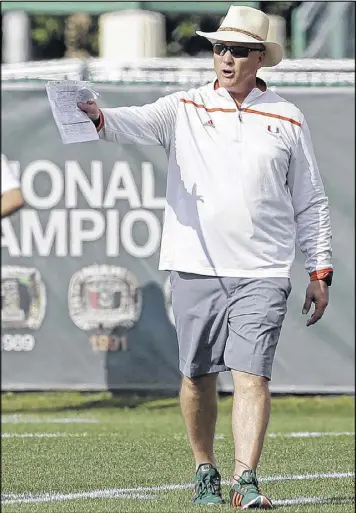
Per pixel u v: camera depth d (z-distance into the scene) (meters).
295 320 37.47
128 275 37.47
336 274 37.44
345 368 37.62
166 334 37.53
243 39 19.05
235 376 18.97
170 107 19.44
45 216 37.28
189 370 19.52
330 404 38.22
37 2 57.06
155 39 52.62
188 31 75.62
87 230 37.38
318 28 50.59
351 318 37.50
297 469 23.98
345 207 37.44
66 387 37.56
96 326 37.53
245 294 19.08
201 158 19.23
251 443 18.59
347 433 30.80
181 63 38.47
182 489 21.39
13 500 20.42
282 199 19.33
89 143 37.22
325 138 37.56
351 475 23.20
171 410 37.00
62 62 38.09
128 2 56.12
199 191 19.22
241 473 18.56
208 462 19.86
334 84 37.91
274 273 19.19
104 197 37.28
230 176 19.12
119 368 37.59
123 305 37.47
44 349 37.53
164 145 19.62
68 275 37.38
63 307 37.47
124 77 37.81
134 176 37.28
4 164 30.20
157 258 37.41
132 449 26.78
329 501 19.98
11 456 25.80
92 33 80.50
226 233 19.09
